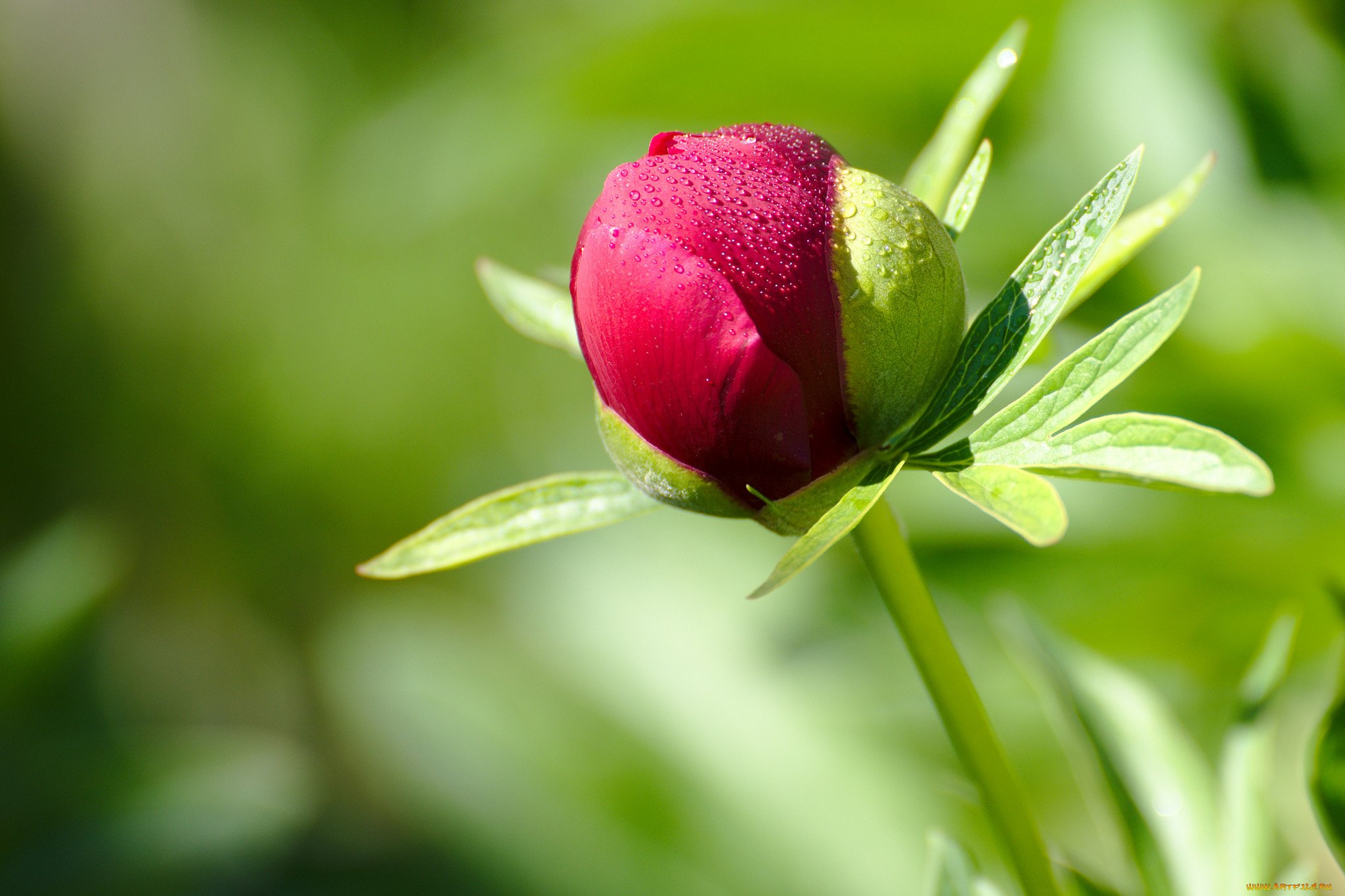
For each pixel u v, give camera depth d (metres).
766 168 0.41
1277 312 0.56
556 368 1.39
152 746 0.75
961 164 0.43
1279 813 0.50
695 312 0.40
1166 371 0.58
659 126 0.71
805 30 0.61
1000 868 0.57
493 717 0.84
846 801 0.74
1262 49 0.58
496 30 0.96
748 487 0.40
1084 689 0.44
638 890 0.74
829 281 0.40
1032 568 0.59
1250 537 0.56
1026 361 0.40
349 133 1.37
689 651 0.85
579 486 0.42
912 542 0.61
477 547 0.41
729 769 0.78
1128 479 0.38
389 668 0.91
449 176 0.84
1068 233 0.40
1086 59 0.61
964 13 0.59
